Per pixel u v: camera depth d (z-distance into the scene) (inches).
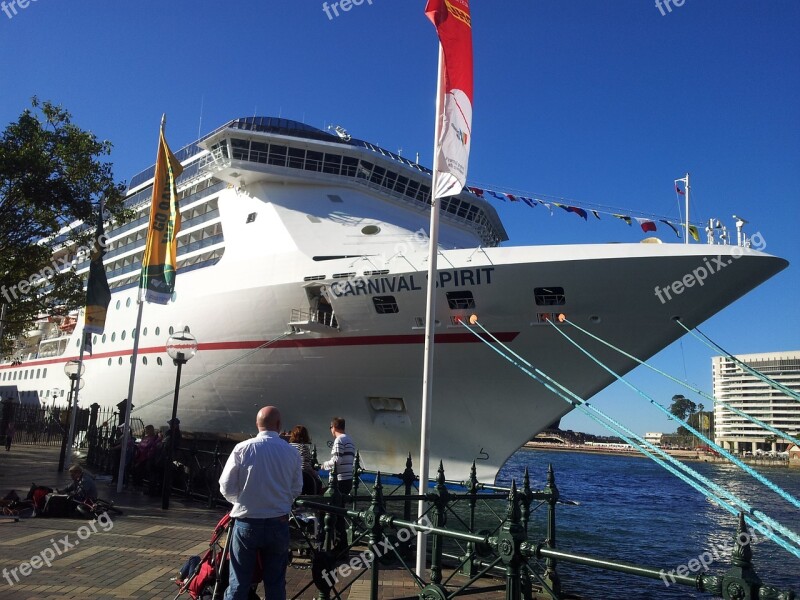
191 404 991.6
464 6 342.6
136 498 560.1
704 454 3553.2
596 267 670.5
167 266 683.4
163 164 700.7
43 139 897.5
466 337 733.3
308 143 968.3
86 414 1231.5
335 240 873.5
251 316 869.2
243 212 992.9
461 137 325.7
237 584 198.5
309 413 873.5
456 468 799.7
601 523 758.5
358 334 785.6
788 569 534.9
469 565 326.3
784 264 655.1
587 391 730.8
